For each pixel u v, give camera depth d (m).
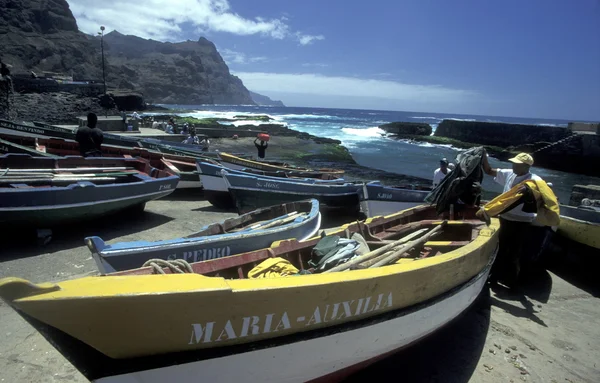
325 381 3.27
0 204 5.84
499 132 37.00
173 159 13.11
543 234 6.39
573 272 7.05
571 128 33.12
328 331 2.94
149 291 2.21
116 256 4.05
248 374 2.73
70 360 2.28
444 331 4.75
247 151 25.95
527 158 5.67
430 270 3.55
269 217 7.00
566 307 5.59
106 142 15.41
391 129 49.94
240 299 2.47
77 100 48.84
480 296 5.83
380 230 6.26
